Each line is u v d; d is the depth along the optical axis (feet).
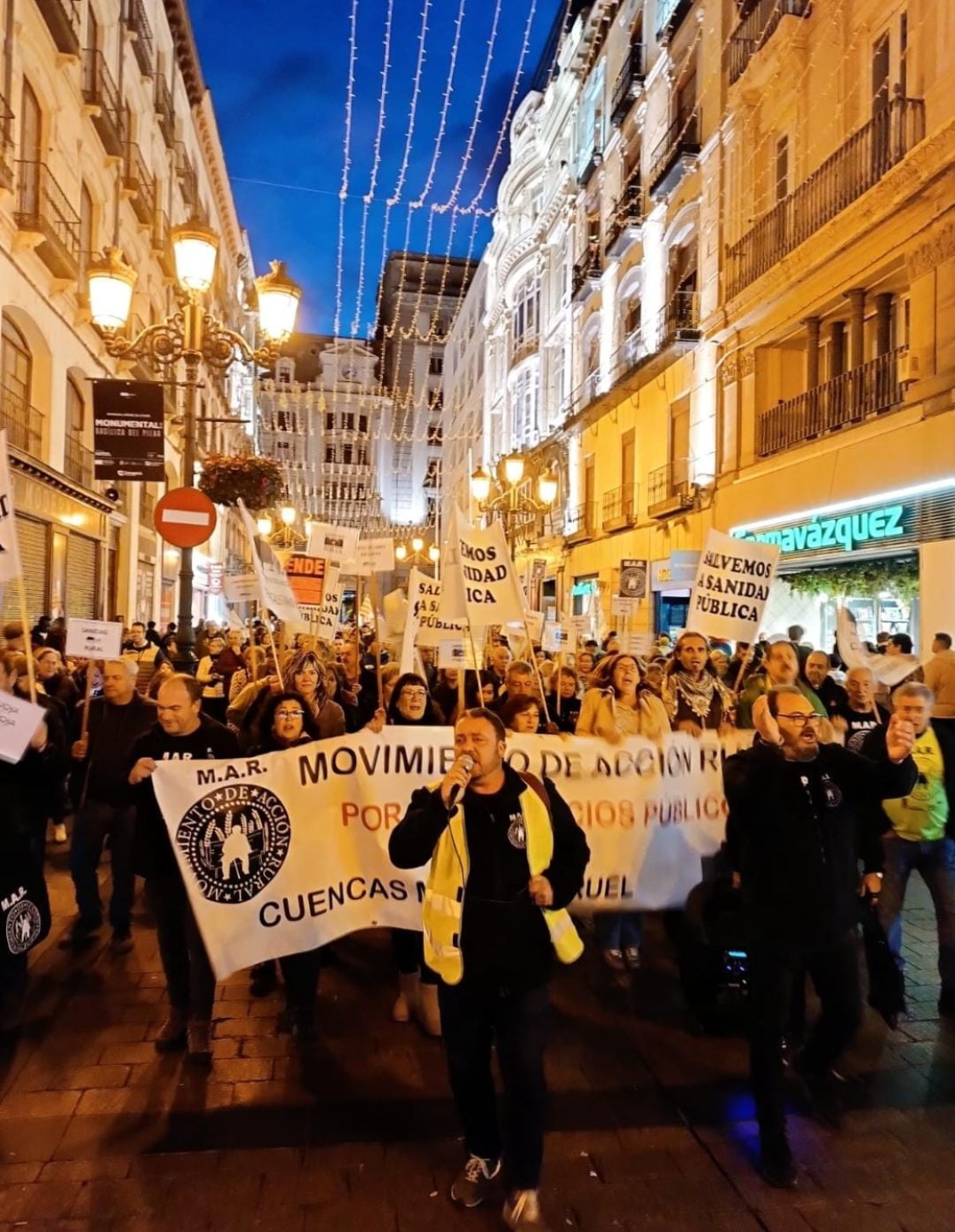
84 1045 13.70
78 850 17.84
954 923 15.03
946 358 38.01
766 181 54.90
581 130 96.43
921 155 38.29
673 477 67.00
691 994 14.48
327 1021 14.80
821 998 11.93
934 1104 12.19
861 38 45.37
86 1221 9.75
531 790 10.27
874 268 43.01
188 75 99.55
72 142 54.75
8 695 11.84
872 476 42.78
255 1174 10.59
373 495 217.56
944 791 15.62
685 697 19.12
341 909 13.73
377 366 231.91
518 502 59.16
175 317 28.50
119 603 72.95
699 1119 11.87
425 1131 11.53
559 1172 10.71
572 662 33.60
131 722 17.90
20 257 46.11
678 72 67.77
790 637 34.68
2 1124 11.55
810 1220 9.93
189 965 13.89
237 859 13.24
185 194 95.96
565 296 99.25
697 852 15.25
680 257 68.95
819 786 11.39
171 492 25.75
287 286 28.02
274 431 215.10
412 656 20.81
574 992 15.97
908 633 41.11
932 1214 10.05
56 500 53.21
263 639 46.68
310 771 13.78
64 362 54.80
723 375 58.85
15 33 44.55
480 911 9.79
